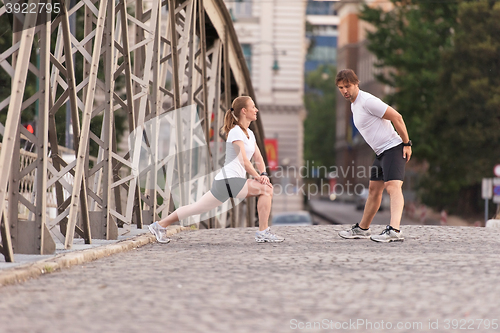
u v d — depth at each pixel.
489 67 88.56
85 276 14.41
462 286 13.06
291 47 107.44
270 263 16.33
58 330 9.61
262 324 9.95
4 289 12.82
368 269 15.26
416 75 96.31
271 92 107.06
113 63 21.59
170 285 13.22
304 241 22.06
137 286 13.12
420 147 93.75
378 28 101.00
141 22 25.52
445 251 18.88
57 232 19.44
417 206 111.69
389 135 21.59
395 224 21.78
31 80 50.62
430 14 98.75
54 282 13.62
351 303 11.45
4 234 15.41
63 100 19.05
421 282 13.50
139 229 24.70
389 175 21.70
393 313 10.69
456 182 93.38
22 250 16.95
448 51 90.88
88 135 19.55
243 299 11.80
